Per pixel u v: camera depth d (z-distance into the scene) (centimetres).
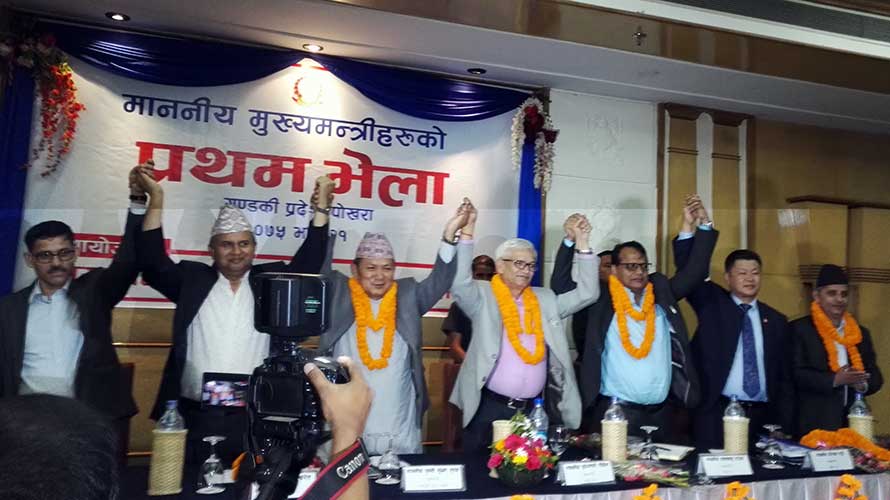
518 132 452
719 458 256
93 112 372
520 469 222
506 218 449
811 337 362
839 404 349
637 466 250
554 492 228
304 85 411
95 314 315
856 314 514
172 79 381
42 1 348
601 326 337
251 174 402
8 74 346
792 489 257
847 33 379
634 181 483
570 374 328
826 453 272
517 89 455
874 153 554
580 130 472
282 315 123
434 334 428
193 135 391
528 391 313
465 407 313
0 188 346
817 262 515
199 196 392
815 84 445
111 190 374
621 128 482
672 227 487
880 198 554
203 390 244
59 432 58
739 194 508
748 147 512
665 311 344
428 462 254
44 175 357
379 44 399
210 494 204
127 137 378
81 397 303
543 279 453
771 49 374
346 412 102
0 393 296
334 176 418
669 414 339
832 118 520
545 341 326
